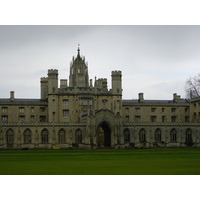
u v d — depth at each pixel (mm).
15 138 142250
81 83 178125
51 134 145625
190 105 176125
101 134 160000
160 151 113312
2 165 66625
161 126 155375
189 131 157625
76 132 147750
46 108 164250
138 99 177125
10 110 159750
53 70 160000
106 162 71938
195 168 60000
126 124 152375
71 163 70188
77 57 179875
